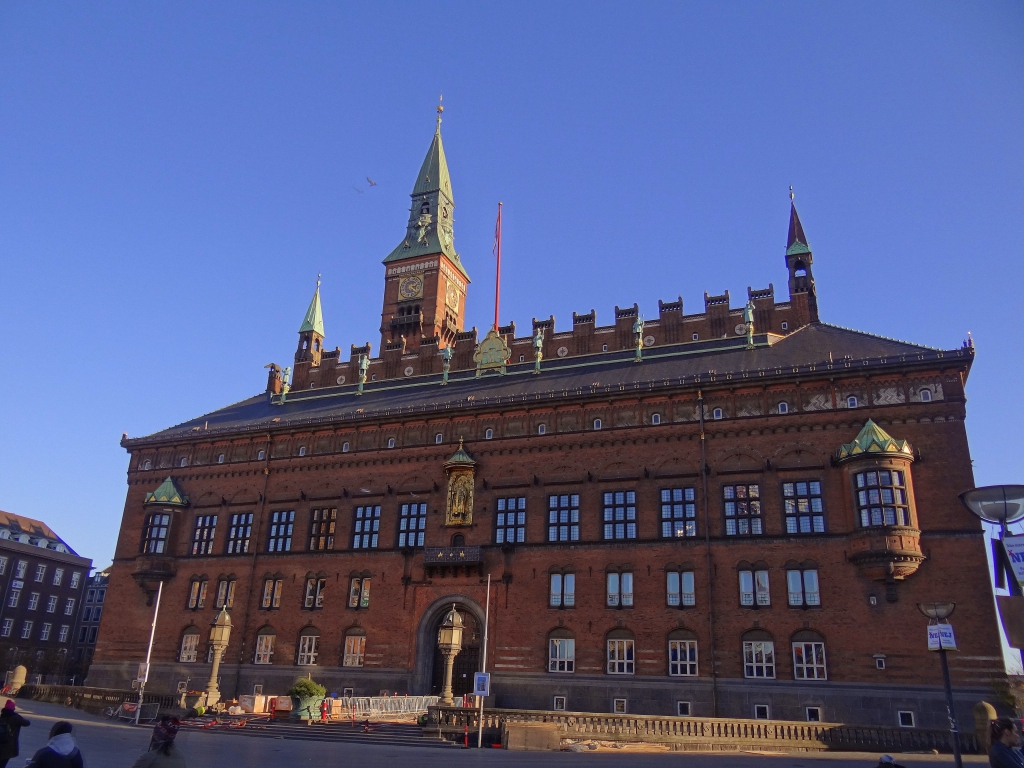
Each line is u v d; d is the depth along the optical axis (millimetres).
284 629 60281
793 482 49562
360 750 34375
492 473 57656
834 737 39312
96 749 30844
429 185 92312
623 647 50125
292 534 63031
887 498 45719
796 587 47438
